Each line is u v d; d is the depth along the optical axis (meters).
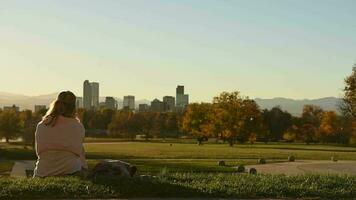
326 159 56.75
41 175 11.09
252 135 108.88
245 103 108.44
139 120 170.00
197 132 121.25
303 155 64.94
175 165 38.75
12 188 9.97
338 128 130.38
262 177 13.02
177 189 10.50
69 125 11.12
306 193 11.05
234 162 45.12
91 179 10.83
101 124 181.25
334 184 12.16
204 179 12.28
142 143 125.31
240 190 10.89
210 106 121.56
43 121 11.15
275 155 63.56
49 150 11.09
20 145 97.25
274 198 10.65
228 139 109.81
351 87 78.38
